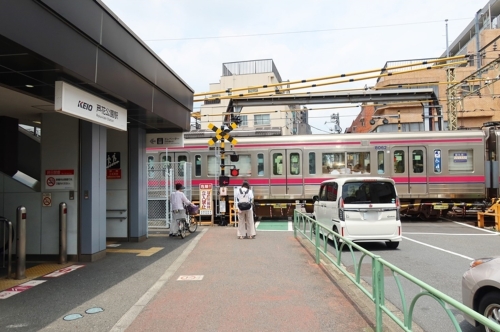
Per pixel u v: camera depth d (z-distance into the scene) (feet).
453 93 68.49
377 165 52.24
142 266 25.49
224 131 47.98
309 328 14.88
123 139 35.70
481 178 51.06
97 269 24.67
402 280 22.44
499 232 42.55
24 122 32.22
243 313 16.55
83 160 26.91
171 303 17.92
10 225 22.74
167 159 51.88
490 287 13.01
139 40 23.90
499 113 100.89
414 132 52.44
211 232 41.83
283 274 23.12
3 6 13.12
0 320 15.93
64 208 26.32
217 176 53.67
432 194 51.31
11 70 17.04
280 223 51.06
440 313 16.96
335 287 20.36
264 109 130.52
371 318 15.92
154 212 46.44
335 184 32.53
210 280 21.90
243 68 135.13
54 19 15.83
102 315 16.49
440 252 30.89
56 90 17.81
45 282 21.65
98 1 18.84
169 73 30.17
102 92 21.01
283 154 53.42
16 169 29.73
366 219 30.48
